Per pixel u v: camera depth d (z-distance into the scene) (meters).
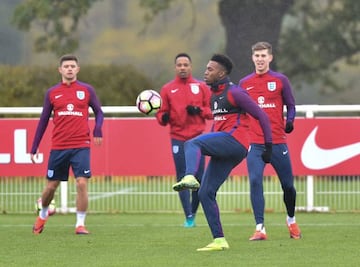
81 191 37.09
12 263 29.28
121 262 29.20
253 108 30.30
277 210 46.34
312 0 97.69
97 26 112.56
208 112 39.50
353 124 45.47
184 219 43.59
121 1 112.88
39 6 88.94
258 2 80.12
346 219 42.91
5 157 45.94
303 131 45.56
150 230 38.59
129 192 46.59
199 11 110.75
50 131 45.56
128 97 79.94
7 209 46.69
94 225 40.81
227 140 30.41
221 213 46.25
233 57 80.25
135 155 45.78
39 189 46.47
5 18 106.25
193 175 29.47
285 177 34.84
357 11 97.06
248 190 46.34
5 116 51.91
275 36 81.00
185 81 39.69
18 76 77.38
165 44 111.69
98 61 110.88
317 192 46.00
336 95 104.62
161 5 94.19
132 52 111.94
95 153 45.84
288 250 31.75
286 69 98.69
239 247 32.50
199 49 110.75
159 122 39.78
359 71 103.75
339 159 45.69
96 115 37.47
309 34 97.75
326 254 30.80
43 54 104.50
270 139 30.41
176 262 29.08
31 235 36.94
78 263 29.12
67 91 36.94
